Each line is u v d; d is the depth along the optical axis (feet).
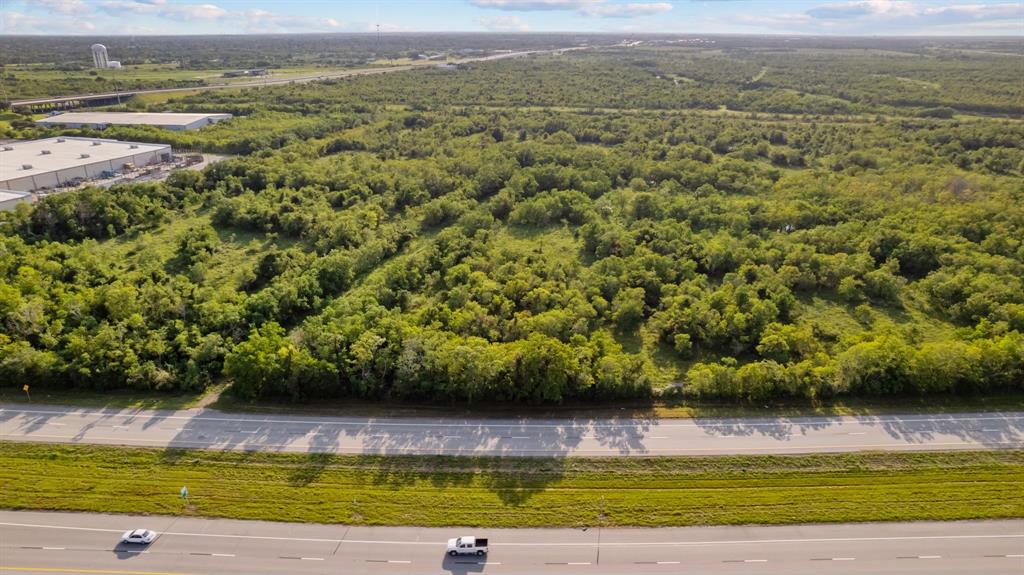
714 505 246.88
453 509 244.01
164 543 227.81
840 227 480.23
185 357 325.62
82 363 307.37
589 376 301.43
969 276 396.37
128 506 242.58
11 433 278.87
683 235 478.18
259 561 221.46
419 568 219.61
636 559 223.71
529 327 340.39
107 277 407.03
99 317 357.41
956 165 653.71
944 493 252.01
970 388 313.32
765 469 265.13
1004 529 236.02
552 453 273.54
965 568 220.84
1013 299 370.32
